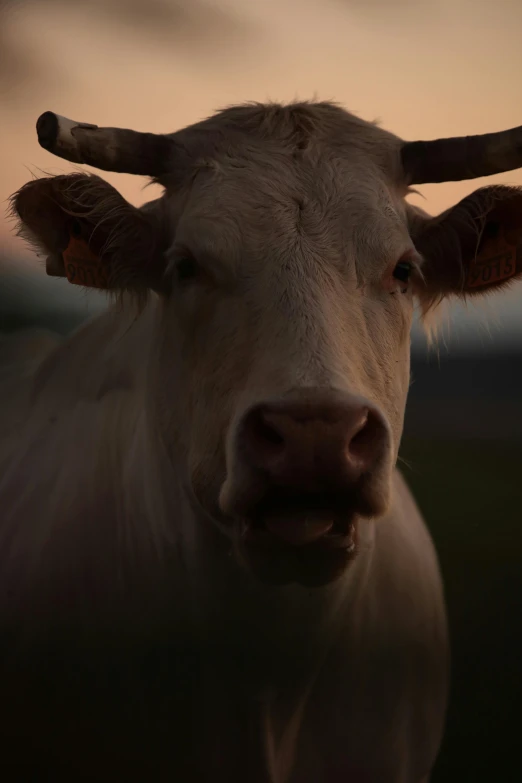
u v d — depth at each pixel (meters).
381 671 2.79
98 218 2.69
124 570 2.84
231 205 2.35
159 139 2.68
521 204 2.61
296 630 2.53
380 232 2.34
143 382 3.11
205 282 2.34
